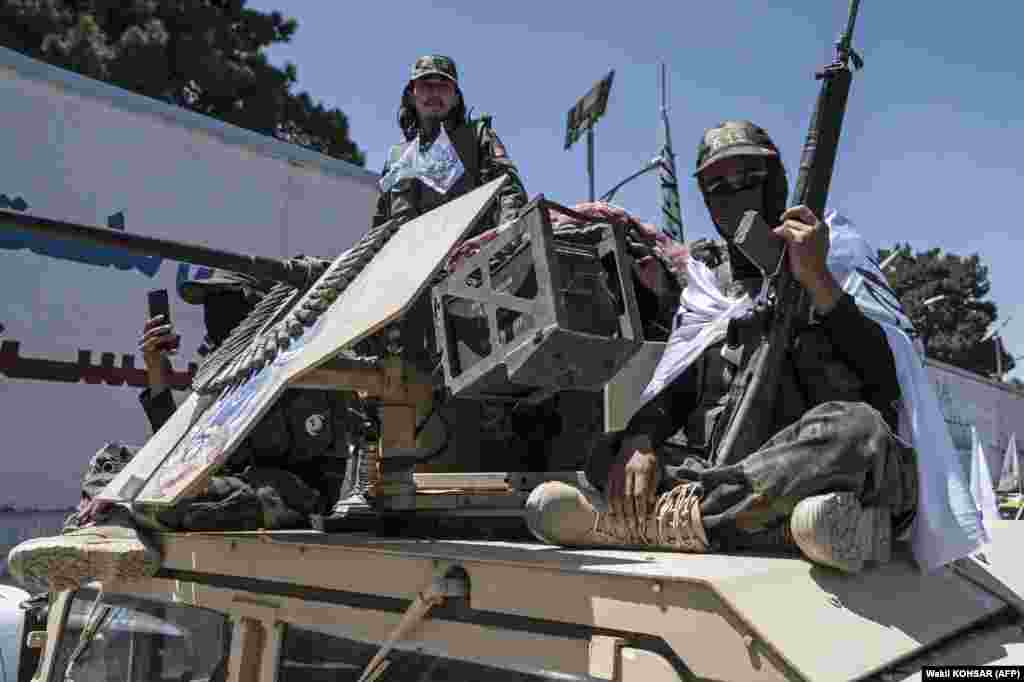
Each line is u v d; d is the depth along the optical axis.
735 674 1.18
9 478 5.92
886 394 1.90
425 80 3.26
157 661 2.18
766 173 2.16
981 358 36.97
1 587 3.93
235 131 7.09
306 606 1.76
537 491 1.77
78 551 2.15
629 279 1.95
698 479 1.72
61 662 2.57
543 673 1.37
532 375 1.85
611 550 1.74
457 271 2.07
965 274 37.78
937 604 1.60
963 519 1.74
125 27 17.28
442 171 3.05
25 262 6.07
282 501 2.40
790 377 1.99
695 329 2.14
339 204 7.72
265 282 3.35
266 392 1.92
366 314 1.83
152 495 2.09
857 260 2.05
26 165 6.04
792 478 1.58
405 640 1.56
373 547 1.68
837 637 1.26
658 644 1.26
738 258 2.19
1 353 5.95
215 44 17.84
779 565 1.45
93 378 6.36
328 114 19.94
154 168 6.65
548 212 1.85
